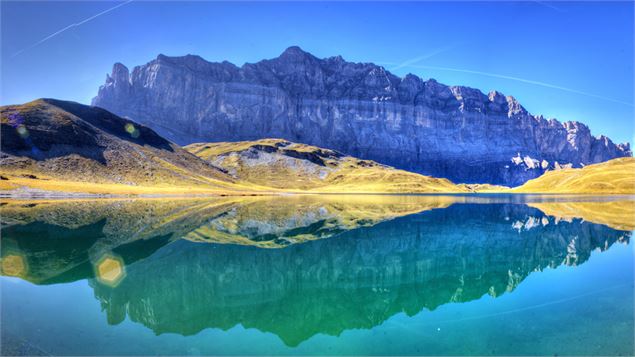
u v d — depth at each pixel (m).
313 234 44.75
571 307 19.73
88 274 25.61
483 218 64.94
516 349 15.09
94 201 92.31
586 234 46.09
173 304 20.16
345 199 135.62
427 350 15.01
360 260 31.50
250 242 38.53
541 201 121.12
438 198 151.38
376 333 16.77
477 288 23.62
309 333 16.62
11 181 103.38
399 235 44.84
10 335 15.99
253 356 14.51
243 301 20.86
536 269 28.58
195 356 14.50
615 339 15.73
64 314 18.48
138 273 26.11
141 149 166.75
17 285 23.05
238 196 140.00
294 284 24.16
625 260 31.53
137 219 57.00
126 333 16.41
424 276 26.45
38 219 54.03
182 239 39.44
